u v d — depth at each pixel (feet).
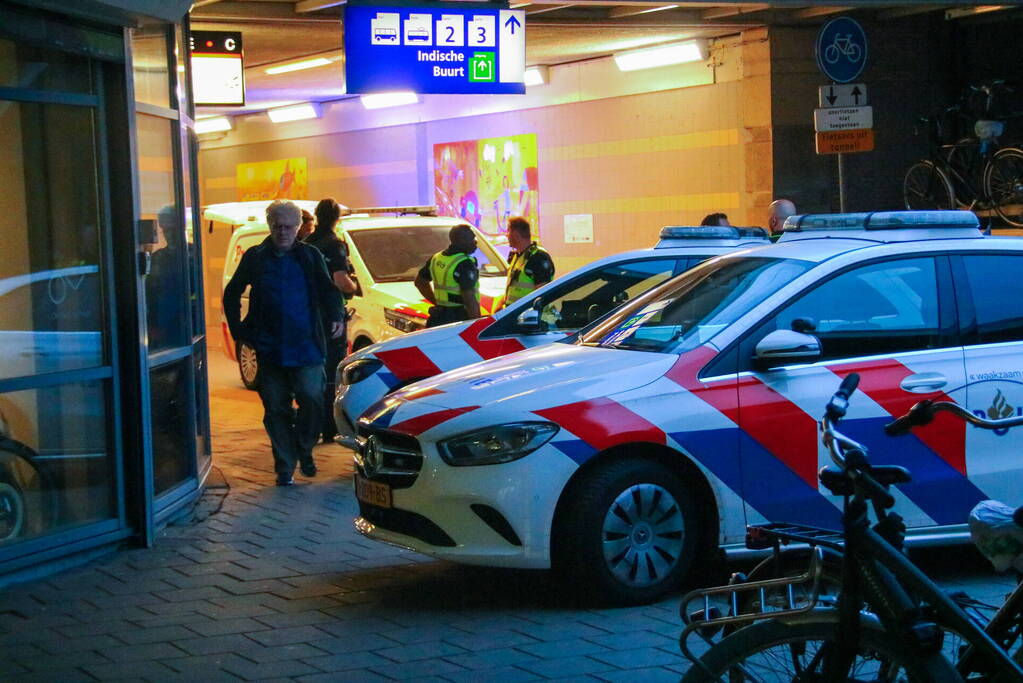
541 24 48.42
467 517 19.75
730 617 11.03
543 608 20.29
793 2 42.11
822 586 11.71
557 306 30.09
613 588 19.92
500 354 30.01
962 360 21.02
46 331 23.25
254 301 30.99
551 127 64.95
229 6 46.29
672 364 20.48
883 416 20.45
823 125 40.57
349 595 21.38
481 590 21.49
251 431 41.39
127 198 24.48
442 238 46.85
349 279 38.04
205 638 19.12
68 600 21.43
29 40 22.31
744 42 53.98
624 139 60.75
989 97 52.75
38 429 23.11
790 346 19.83
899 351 20.95
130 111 24.52
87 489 24.12
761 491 20.30
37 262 23.11
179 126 28.12
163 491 26.81
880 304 21.12
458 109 70.79
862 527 10.41
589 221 63.16
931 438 20.65
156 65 27.17
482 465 19.60
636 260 29.99
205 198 96.07
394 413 21.01
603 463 19.92
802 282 21.08
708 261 23.73
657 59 57.41
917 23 55.47
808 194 54.13
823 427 10.93
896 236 21.86
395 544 20.57
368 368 31.12
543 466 19.48
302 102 81.35
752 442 20.25
